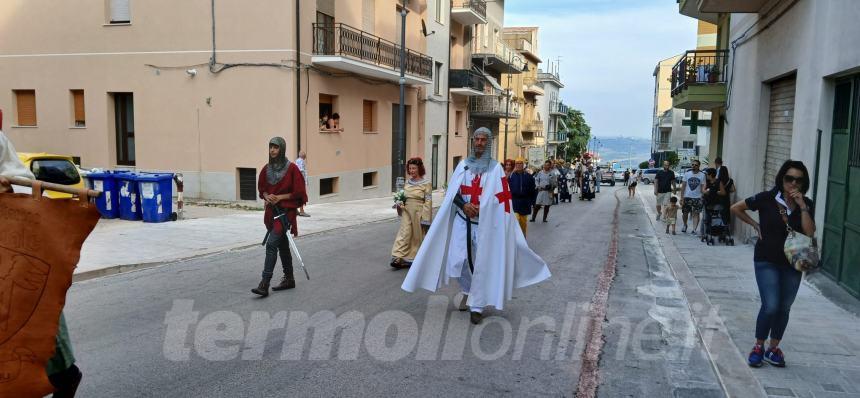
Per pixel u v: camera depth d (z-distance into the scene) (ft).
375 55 74.13
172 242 36.99
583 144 290.15
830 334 20.01
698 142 157.48
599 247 40.57
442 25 102.83
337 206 65.41
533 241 43.39
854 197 24.39
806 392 15.42
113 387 15.21
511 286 21.65
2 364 9.51
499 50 142.00
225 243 37.14
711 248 39.24
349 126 73.46
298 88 62.03
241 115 62.44
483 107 121.60
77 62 66.49
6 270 9.67
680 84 59.67
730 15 51.96
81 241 10.35
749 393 15.34
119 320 20.93
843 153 25.94
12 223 9.82
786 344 19.01
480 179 21.34
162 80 64.18
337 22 67.87
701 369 17.51
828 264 27.20
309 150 64.64
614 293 26.73
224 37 62.08
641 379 16.75
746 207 17.30
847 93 26.37
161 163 65.10
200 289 25.72
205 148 63.67
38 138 68.80
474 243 21.70
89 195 10.38
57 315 10.00
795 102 32.68
